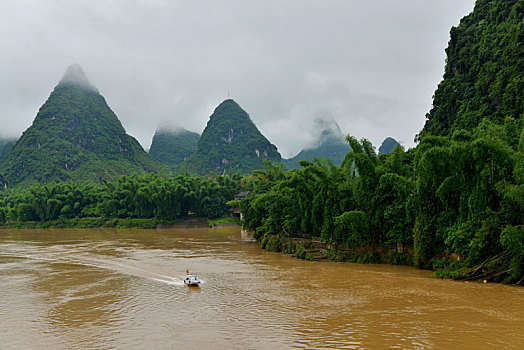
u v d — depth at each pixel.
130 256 45.12
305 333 17.45
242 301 23.77
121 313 21.64
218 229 93.81
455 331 17.20
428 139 32.22
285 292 25.89
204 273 33.69
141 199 103.19
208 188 110.19
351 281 28.91
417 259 32.47
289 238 48.34
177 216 105.69
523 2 50.34
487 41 54.50
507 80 46.00
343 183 40.66
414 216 33.75
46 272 35.31
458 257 29.44
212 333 17.83
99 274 34.00
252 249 51.22
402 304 22.00
